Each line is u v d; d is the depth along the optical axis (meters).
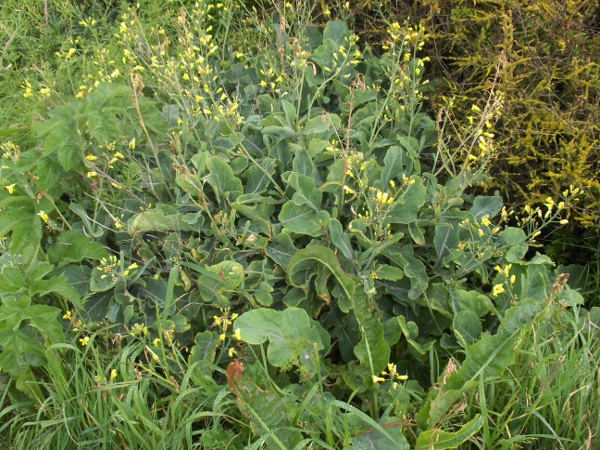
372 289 2.74
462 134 3.74
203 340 2.78
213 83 4.09
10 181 3.01
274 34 4.43
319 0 4.50
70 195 3.24
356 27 4.57
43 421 2.54
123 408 2.36
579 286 3.46
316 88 3.91
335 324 2.99
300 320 2.64
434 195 3.17
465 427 2.26
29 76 4.23
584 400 2.43
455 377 2.45
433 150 3.86
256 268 2.88
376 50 4.50
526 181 3.61
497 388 2.57
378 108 3.71
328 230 3.01
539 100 3.57
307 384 2.68
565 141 3.31
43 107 3.27
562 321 2.84
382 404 2.62
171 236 2.93
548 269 3.33
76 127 2.78
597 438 2.45
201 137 3.42
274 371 2.81
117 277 2.83
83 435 2.58
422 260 3.18
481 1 3.66
